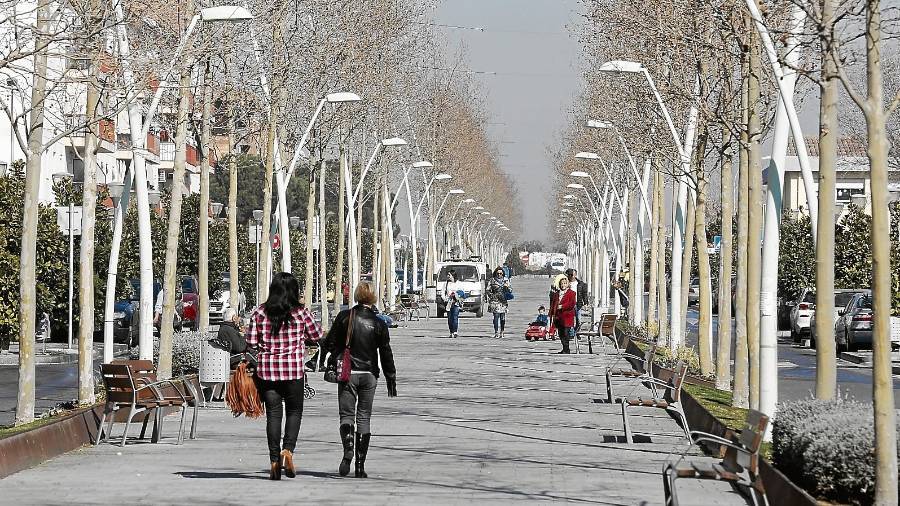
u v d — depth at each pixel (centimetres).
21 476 2748
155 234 9662
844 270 9488
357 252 12012
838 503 2256
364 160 11694
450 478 2752
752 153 3872
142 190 4334
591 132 11975
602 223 15250
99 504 2350
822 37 2170
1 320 5847
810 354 7762
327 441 3509
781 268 10862
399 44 9544
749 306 3834
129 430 3750
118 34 3597
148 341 4359
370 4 8275
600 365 6944
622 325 11200
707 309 5684
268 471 2847
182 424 3412
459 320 13862
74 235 7081
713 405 4128
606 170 12088
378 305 13088
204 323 5706
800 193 14562
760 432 2034
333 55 7438
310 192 8850
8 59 2803
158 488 2562
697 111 4931
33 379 3362
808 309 8775
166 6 4053
